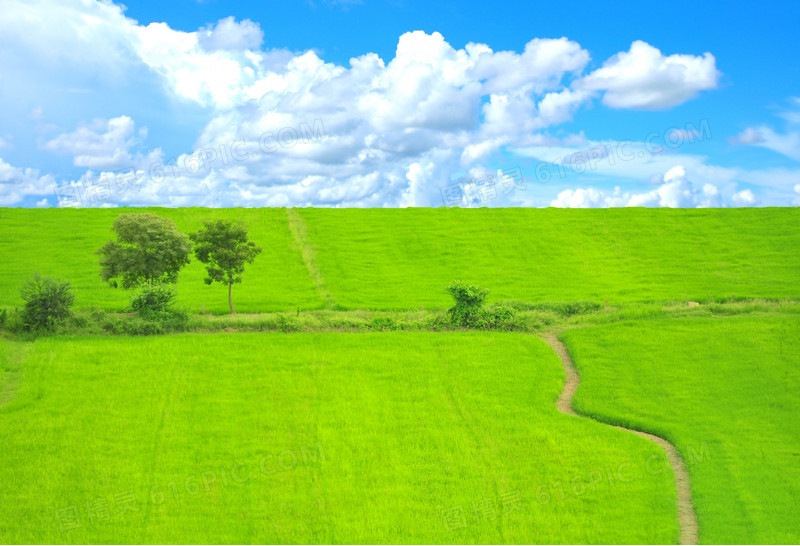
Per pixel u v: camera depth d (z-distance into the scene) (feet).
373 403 102.17
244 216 246.88
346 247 218.18
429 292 176.35
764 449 84.94
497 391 106.42
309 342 128.36
